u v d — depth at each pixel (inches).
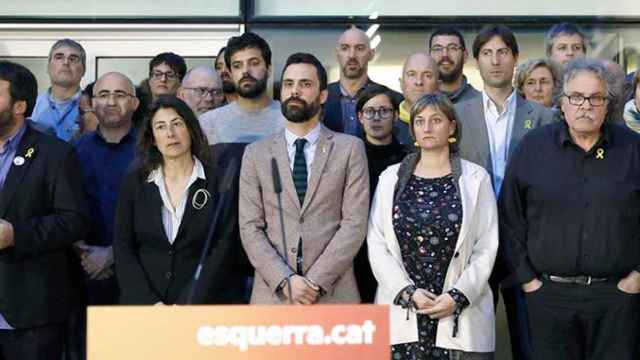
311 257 176.9
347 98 230.8
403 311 174.9
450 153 183.0
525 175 181.9
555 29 244.7
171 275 180.2
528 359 187.2
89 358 111.5
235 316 112.1
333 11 296.7
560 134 181.2
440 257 175.5
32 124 214.8
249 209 180.5
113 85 211.5
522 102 208.5
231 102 225.0
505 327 213.0
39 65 299.9
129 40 299.0
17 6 299.0
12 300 180.9
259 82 208.8
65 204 184.9
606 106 178.5
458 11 296.5
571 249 175.5
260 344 112.1
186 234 181.2
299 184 180.9
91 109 232.8
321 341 112.0
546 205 178.4
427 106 179.8
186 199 182.5
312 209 178.9
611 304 175.6
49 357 185.2
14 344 182.4
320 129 185.9
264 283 177.0
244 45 209.5
